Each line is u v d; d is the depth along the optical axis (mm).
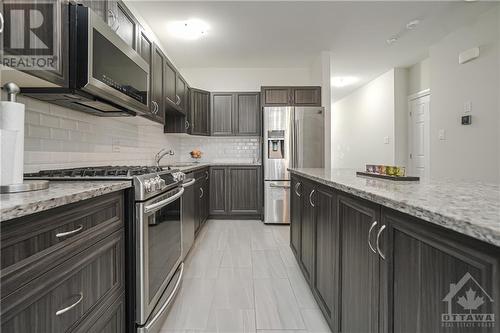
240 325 1700
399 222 857
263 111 4273
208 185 4430
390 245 913
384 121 5398
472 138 3348
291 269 2531
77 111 1953
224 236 3578
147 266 1447
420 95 4715
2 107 968
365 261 1096
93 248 1071
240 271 2488
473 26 3318
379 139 5590
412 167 4910
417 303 772
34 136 1559
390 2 2961
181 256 2305
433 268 707
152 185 1529
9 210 633
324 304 1669
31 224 740
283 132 4230
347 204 1296
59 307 857
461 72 3496
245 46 4078
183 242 2510
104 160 2334
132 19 2201
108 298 1196
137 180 1396
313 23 3395
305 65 4902
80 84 1390
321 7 3043
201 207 3773
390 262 912
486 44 3154
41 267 777
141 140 3209
